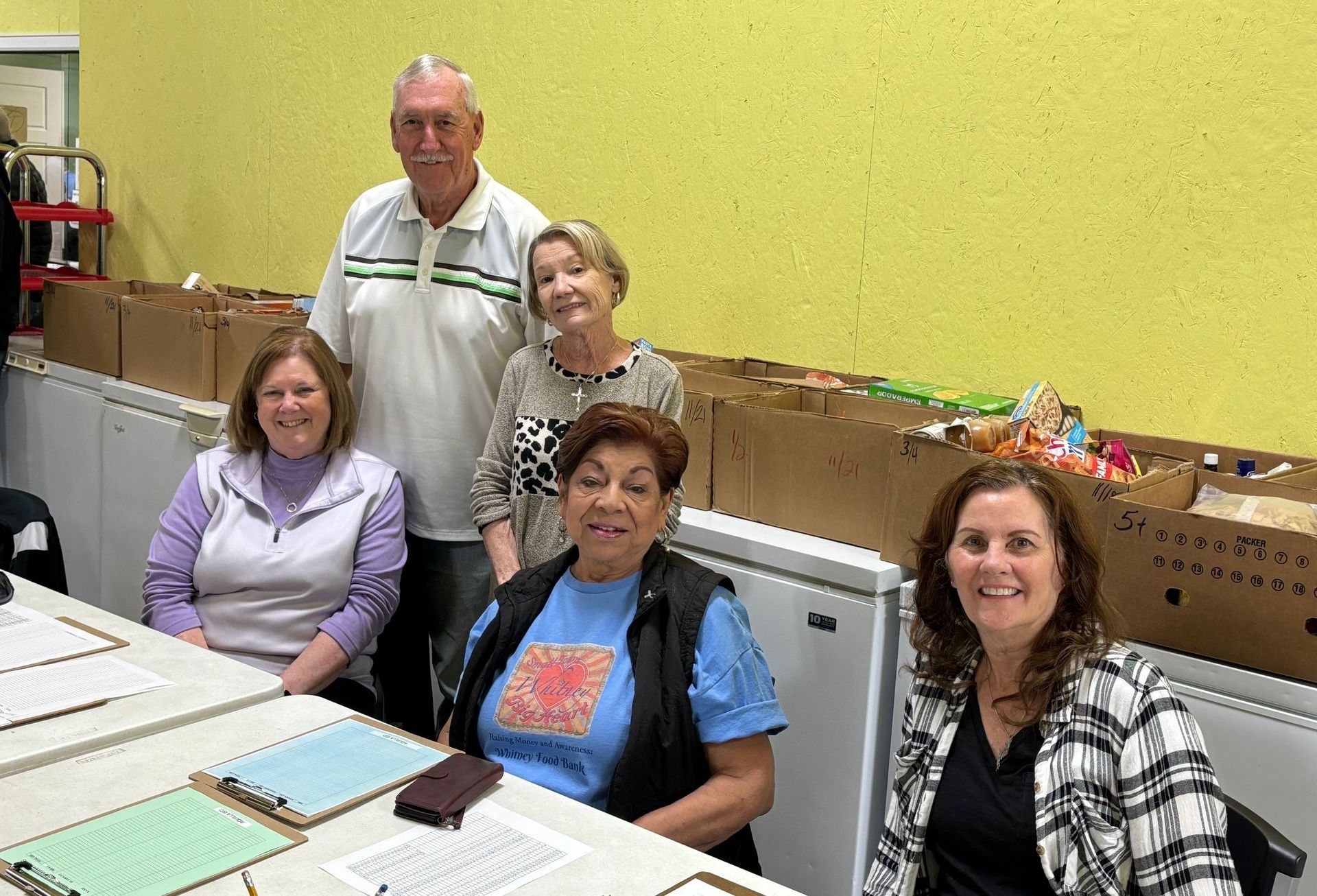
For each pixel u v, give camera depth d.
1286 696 1.69
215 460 2.48
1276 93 2.19
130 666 1.76
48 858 1.21
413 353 2.52
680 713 1.62
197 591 2.43
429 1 3.67
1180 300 2.35
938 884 1.49
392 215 2.55
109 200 4.93
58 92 5.41
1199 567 1.76
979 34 2.56
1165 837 1.29
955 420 2.21
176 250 4.67
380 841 1.28
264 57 4.18
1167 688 1.37
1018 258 2.56
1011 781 1.42
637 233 3.26
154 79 4.63
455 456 2.54
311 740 1.54
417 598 2.66
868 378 2.72
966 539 1.46
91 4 4.84
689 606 1.67
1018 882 1.42
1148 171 2.36
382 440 2.57
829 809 2.16
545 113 3.44
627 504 1.68
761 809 1.67
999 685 1.49
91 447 3.77
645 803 1.62
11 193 4.79
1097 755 1.36
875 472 2.19
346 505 2.41
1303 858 1.33
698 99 3.07
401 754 1.51
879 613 2.07
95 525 3.83
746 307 3.05
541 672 1.72
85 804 1.34
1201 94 2.28
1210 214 2.29
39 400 3.99
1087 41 2.41
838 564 2.10
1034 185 2.52
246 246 4.37
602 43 3.27
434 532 2.56
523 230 2.49
